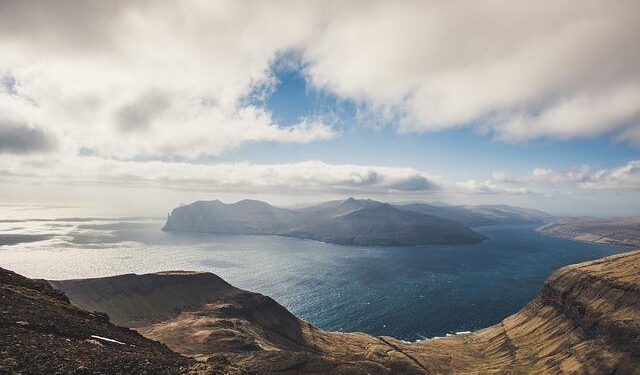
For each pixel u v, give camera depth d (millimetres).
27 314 48562
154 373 40219
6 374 30844
